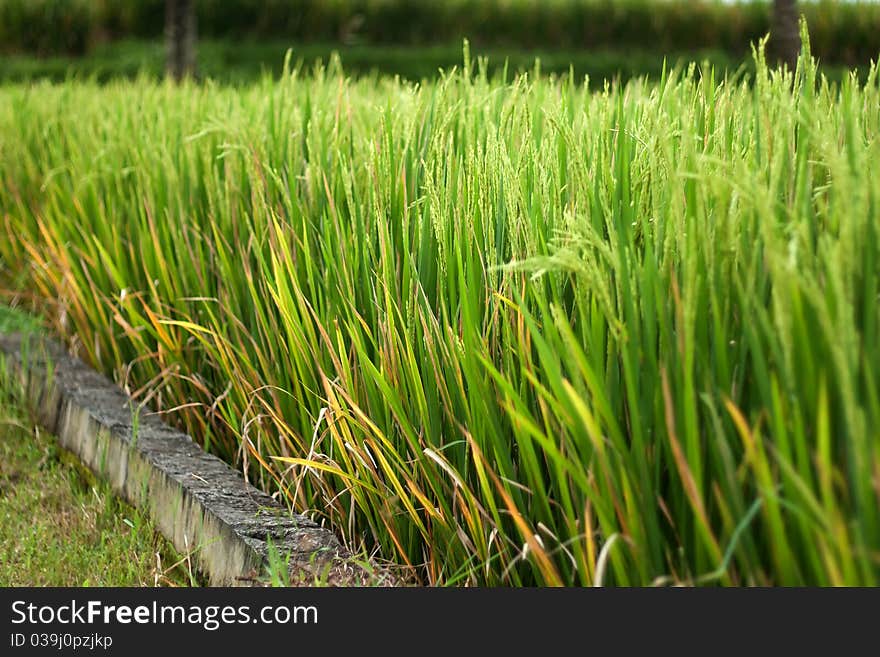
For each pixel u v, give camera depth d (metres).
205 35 19.03
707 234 1.60
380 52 18.69
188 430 3.26
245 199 3.23
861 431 1.26
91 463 3.33
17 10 18.25
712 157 1.58
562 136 2.14
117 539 2.86
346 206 2.78
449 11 19.47
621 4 18.88
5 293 4.66
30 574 2.72
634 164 1.97
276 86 3.96
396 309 2.23
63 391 3.59
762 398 1.42
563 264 1.59
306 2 19.22
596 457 1.64
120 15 18.81
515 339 1.96
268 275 2.71
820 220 1.71
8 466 3.49
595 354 1.68
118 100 4.97
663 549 1.67
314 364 2.55
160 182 3.54
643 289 1.61
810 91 1.80
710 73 2.20
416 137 2.70
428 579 2.28
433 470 2.12
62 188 4.42
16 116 5.41
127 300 3.29
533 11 19.14
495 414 1.90
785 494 1.43
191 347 3.26
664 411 1.58
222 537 2.50
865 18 13.17
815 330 1.39
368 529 2.48
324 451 2.55
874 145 1.67
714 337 1.54
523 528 1.77
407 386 2.21
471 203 2.21
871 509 1.28
